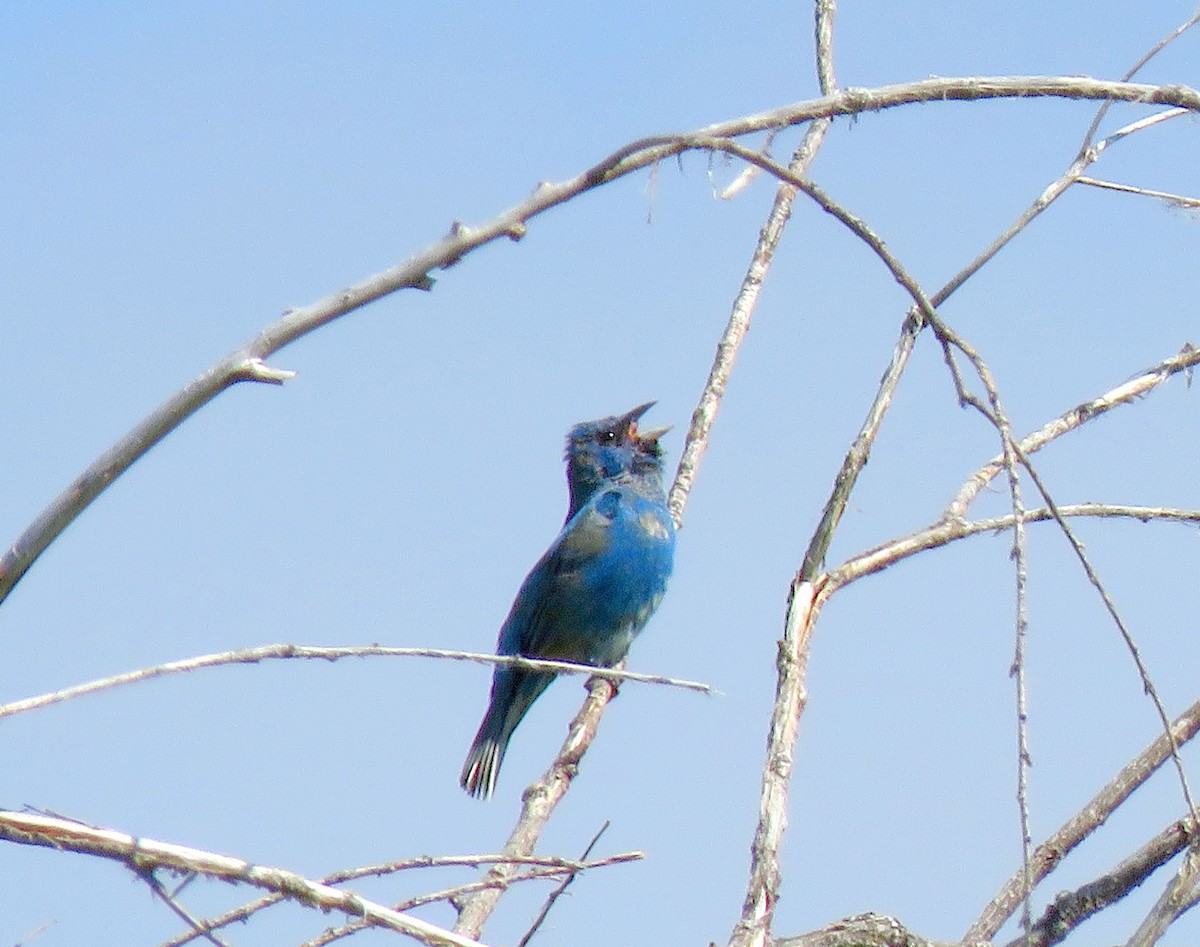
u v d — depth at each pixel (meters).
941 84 8.83
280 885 7.07
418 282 7.25
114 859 6.96
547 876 8.57
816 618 10.05
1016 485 7.86
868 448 10.75
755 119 8.20
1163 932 8.70
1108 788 10.26
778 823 8.57
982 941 9.64
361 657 7.33
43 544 6.86
